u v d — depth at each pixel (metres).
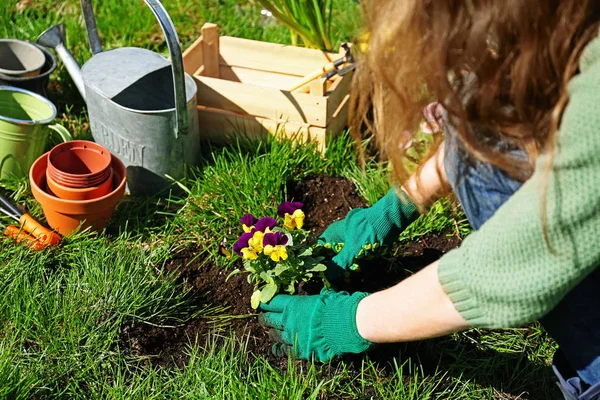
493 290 0.73
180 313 1.29
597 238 0.66
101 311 1.26
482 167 0.84
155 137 1.43
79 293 1.27
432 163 1.06
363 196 1.51
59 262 1.36
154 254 1.37
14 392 1.14
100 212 1.38
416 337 0.85
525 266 0.70
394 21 0.70
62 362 1.19
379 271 1.36
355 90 0.87
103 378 1.18
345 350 1.05
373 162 1.58
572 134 0.65
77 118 1.69
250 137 1.61
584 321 0.84
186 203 1.48
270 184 1.48
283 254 1.15
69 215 1.36
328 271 1.25
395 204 1.21
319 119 1.55
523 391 1.22
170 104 1.55
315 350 1.13
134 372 1.20
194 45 1.66
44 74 1.61
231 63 1.73
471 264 0.74
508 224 0.70
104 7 1.94
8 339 1.22
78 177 1.33
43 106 1.51
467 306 0.76
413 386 1.18
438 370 1.22
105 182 1.36
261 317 1.26
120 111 1.41
